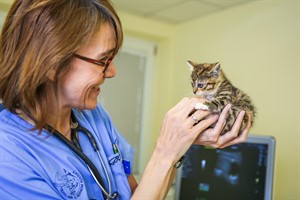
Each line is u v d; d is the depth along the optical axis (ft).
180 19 9.42
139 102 10.24
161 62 10.31
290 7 6.81
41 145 2.38
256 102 7.40
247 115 2.91
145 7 8.52
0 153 2.12
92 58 2.31
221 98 3.39
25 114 2.36
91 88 2.40
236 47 7.97
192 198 5.34
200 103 2.68
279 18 7.02
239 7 7.93
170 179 2.57
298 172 6.46
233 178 5.16
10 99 2.27
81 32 2.20
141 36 9.86
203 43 8.93
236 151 5.16
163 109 10.02
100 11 2.39
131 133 10.10
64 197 2.30
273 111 7.04
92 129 3.01
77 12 2.22
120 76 9.79
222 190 5.21
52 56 2.11
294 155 6.56
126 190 2.84
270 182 4.86
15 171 2.11
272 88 7.09
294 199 6.49
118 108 9.81
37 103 2.32
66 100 2.46
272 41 7.13
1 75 2.22
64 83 2.31
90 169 2.62
